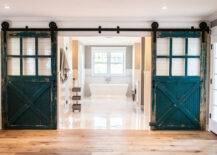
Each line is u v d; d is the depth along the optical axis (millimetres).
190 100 6234
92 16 5969
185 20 6082
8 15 5914
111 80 13695
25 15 5902
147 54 7617
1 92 6207
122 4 4895
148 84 7168
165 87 6203
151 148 4941
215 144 5195
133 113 8555
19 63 6199
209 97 6168
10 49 6188
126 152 4711
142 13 5672
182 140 5469
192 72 6223
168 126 6258
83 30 6109
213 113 6020
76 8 5219
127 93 13625
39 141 5387
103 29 6086
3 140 5441
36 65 6168
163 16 5973
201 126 6250
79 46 11422
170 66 6156
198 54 6184
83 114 8375
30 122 6266
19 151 4766
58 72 6387
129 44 13297
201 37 6102
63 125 6812
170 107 6234
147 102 7352
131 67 13672
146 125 6836
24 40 6184
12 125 6254
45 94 6234
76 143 5254
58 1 4676
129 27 6125
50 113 6266
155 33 6070
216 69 5988
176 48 6184
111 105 10297
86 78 13727
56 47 6148
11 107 6227
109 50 13672
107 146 5066
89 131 6207
